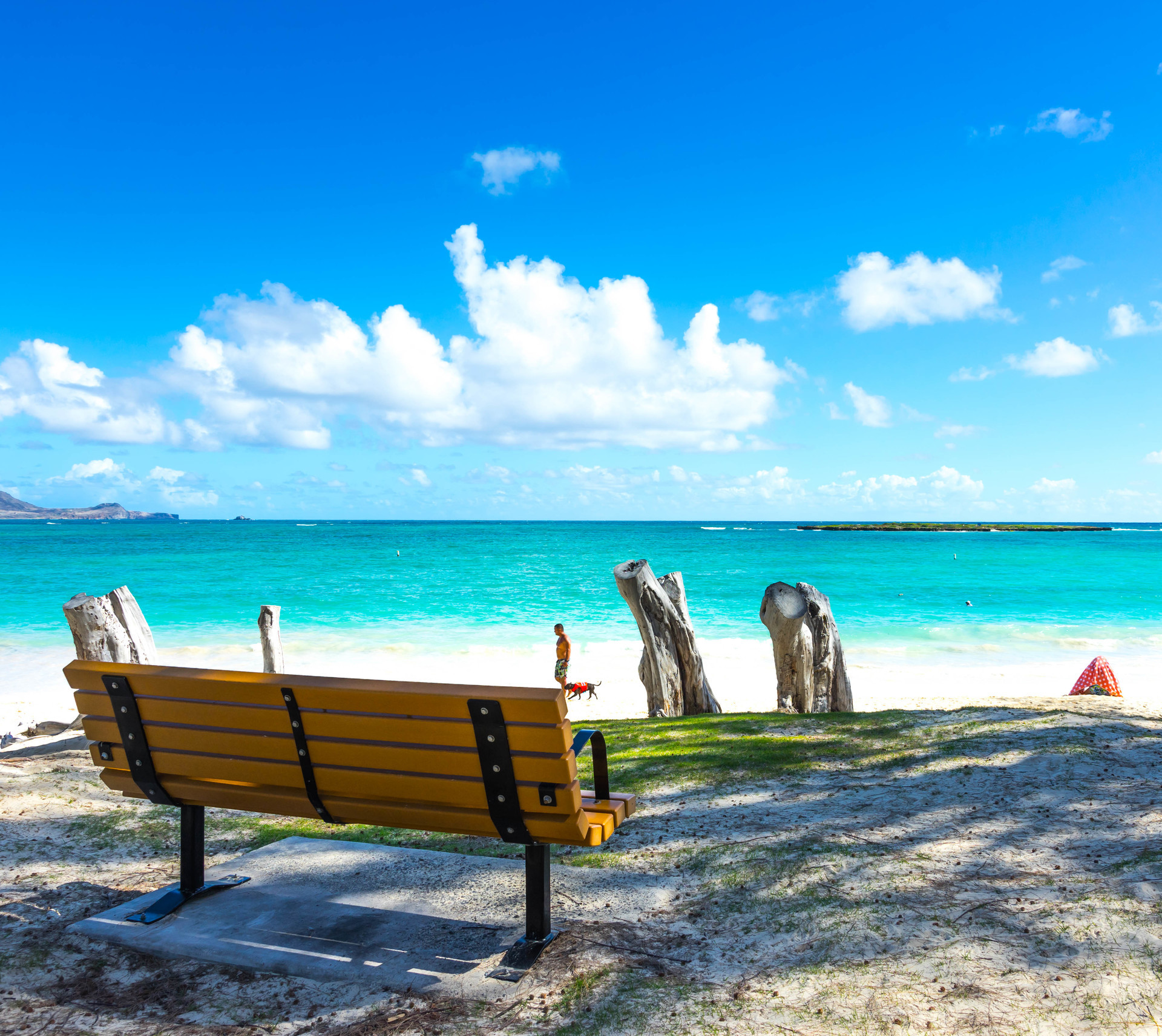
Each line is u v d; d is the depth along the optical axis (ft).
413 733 8.51
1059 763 15.38
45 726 31.22
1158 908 8.80
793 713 27.02
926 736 18.56
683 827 13.47
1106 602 96.37
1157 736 16.92
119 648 24.71
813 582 124.06
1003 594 106.32
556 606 87.35
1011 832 12.10
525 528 600.80
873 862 11.00
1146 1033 6.63
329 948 9.03
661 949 8.86
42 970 8.68
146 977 8.57
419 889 10.66
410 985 8.24
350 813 9.33
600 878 11.18
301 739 9.02
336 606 86.28
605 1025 7.28
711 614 83.30
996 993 7.34
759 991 7.70
